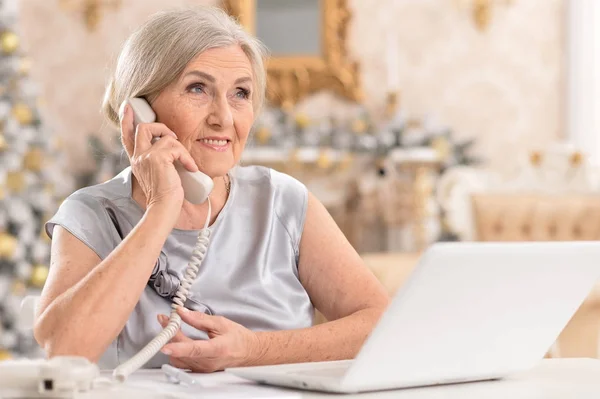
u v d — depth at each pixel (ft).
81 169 22.45
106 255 5.61
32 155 17.75
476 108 23.80
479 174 16.65
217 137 5.52
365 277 6.14
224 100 5.53
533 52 23.97
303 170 22.24
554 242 4.05
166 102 5.54
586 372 4.73
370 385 3.95
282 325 5.91
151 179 5.13
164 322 4.89
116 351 5.57
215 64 5.53
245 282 5.91
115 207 5.79
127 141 5.58
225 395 3.91
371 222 22.49
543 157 16.42
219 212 6.01
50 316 4.69
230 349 4.82
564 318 4.44
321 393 3.96
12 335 16.70
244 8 22.49
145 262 4.85
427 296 3.75
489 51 23.84
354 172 22.54
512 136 23.90
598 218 15.46
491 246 3.78
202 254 5.56
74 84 22.63
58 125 22.50
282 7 22.79
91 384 3.67
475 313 4.01
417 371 4.04
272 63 22.67
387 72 23.44
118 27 22.71
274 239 6.14
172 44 5.53
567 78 23.77
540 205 15.51
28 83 18.15
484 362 4.26
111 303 4.68
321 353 5.29
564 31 23.93
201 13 5.73
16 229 17.13
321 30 22.93
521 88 23.91
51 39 22.58
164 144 5.24
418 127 22.82
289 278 6.10
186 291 5.46
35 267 17.19
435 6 23.70
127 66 5.72
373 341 3.77
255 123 6.39
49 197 17.81
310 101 23.08
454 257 3.66
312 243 6.23
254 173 6.36
